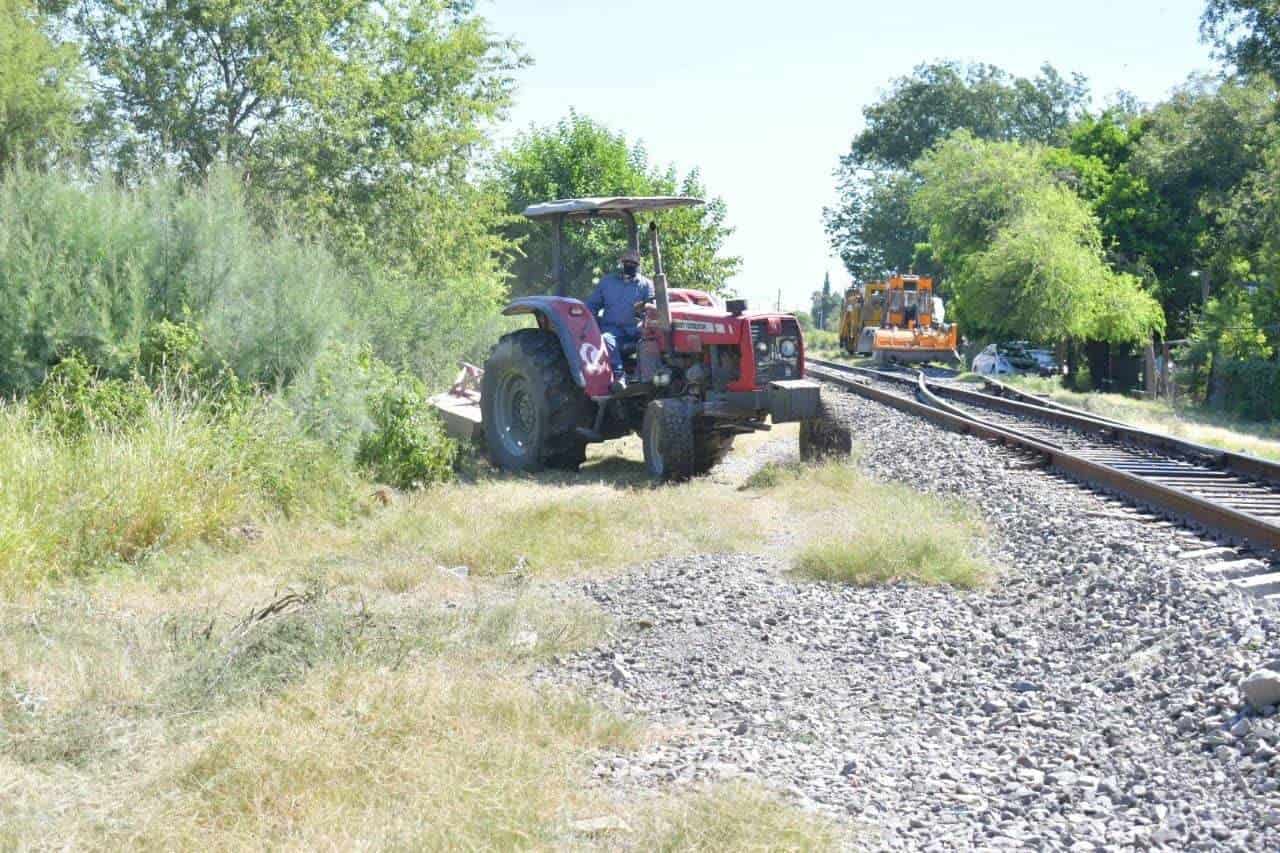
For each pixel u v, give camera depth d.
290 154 19.11
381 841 3.71
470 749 4.43
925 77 72.00
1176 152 44.16
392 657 5.47
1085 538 8.29
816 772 4.55
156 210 10.97
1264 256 35.34
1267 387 31.98
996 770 4.61
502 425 12.45
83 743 4.46
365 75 19.98
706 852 3.74
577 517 8.86
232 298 10.85
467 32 21.61
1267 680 4.91
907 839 3.96
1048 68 73.12
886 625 6.50
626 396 11.82
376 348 16.06
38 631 5.71
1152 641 6.06
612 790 4.28
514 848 3.72
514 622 6.28
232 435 9.03
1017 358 43.81
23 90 16.42
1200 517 9.15
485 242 22.38
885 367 34.34
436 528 8.57
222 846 3.70
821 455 11.59
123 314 10.17
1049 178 42.62
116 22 19.25
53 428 8.74
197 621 6.05
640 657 6.03
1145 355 37.22
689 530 8.74
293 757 4.20
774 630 6.45
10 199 10.51
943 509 9.45
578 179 29.58
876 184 72.94
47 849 3.64
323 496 9.23
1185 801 4.27
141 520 7.74
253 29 19.25
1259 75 38.88
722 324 11.37
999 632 6.47
